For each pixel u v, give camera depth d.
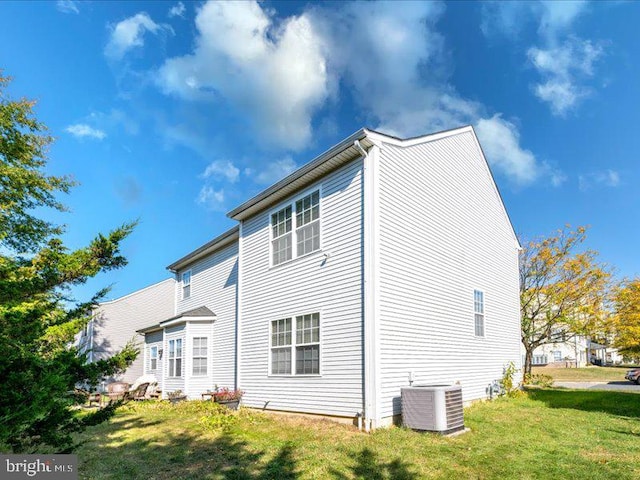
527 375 20.14
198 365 15.39
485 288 13.64
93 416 4.47
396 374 8.98
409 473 5.80
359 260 9.21
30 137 13.47
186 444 7.73
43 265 4.66
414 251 10.23
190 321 15.66
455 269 11.99
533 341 22.77
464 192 13.12
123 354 4.67
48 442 3.99
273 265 12.09
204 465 6.37
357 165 9.71
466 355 11.98
